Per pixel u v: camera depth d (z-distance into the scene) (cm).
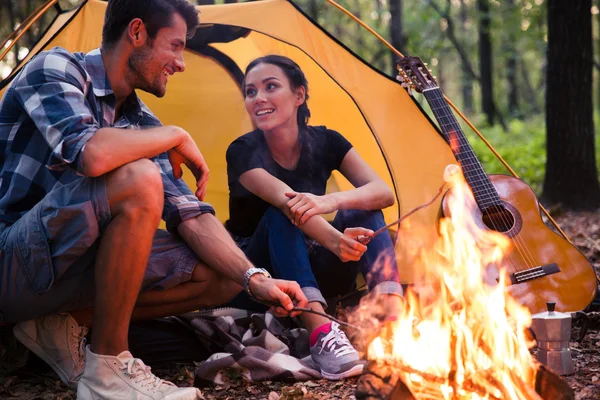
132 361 212
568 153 722
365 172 307
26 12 1356
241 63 388
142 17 234
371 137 370
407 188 347
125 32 236
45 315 236
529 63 2831
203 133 393
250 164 295
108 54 240
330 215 352
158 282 238
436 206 344
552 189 733
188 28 247
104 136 209
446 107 343
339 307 325
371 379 185
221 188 390
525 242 308
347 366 239
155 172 211
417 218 342
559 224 633
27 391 242
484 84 1741
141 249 208
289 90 306
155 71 241
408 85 350
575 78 718
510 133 1484
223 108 393
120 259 207
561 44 721
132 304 212
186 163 244
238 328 289
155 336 271
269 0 361
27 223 216
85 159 204
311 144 312
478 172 322
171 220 242
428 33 1881
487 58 1728
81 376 217
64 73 225
